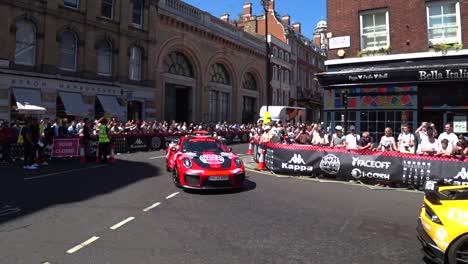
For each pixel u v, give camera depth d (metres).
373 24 15.84
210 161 9.17
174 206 7.51
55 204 7.46
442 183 5.09
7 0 18.38
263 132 17.05
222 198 8.36
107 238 5.44
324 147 11.62
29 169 12.37
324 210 7.33
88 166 13.41
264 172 13.01
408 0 15.01
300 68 52.34
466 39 13.95
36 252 4.84
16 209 7.03
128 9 24.95
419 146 10.77
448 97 14.07
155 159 16.14
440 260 4.27
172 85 29.86
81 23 21.98
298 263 4.57
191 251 4.93
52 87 20.25
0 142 14.07
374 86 15.02
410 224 6.40
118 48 24.31
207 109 32.50
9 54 18.59
